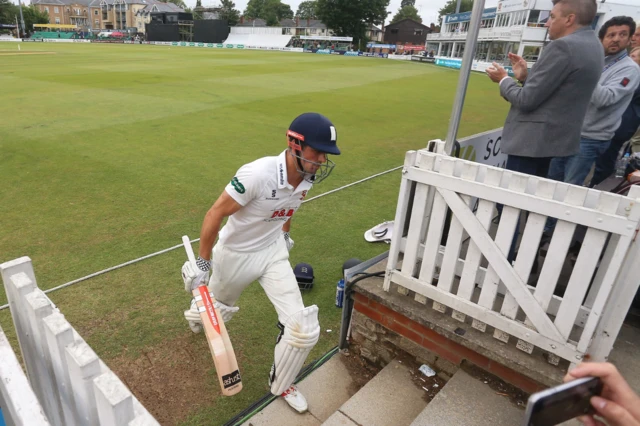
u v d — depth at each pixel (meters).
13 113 10.21
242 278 2.49
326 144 2.05
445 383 2.60
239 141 8.45
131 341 3.00
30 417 1.17
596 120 3.65
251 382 2.73
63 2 105.12
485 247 2.22
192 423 2.43
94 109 11.09
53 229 4.53
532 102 2.64
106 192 5.59
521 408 2.22
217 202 2.19
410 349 2.73
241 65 27.53
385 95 16.34
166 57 33.41
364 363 2.98
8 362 1.33
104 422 1.18
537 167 2.89
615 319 2.07
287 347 2.28
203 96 13.89
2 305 3.31
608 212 1.85
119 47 51.31
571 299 2.03
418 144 9.02
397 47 64.06
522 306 2.16
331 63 34.22
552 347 2.12
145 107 11.65
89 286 3.59
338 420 2.34
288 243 2.84
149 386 2.65
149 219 4.88
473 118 12.71
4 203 5.12
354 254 4.38
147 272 3.83
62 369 1.37
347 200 5.80
